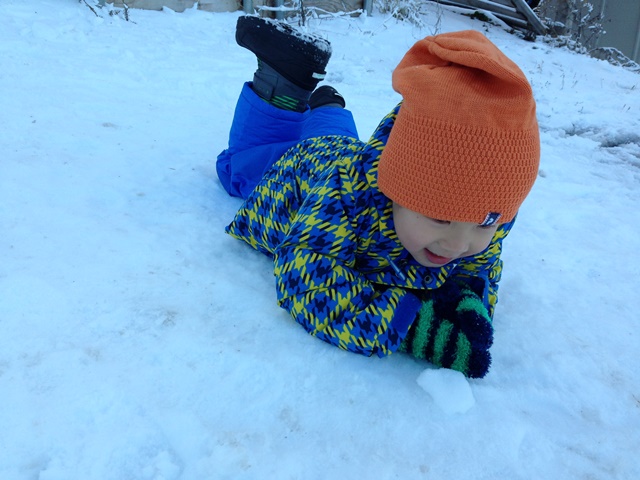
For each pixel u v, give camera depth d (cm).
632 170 174
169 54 211
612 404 69
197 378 64
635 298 94
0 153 109
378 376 68
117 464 53
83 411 58
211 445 56
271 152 106
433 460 58
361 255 75
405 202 64
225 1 289
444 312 72
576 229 122
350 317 70
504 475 58
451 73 61
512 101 59
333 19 332
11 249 81
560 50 385
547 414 67
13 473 51
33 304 71
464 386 67
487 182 60
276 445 57
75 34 208
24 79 155
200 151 128
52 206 94
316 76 106
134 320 71
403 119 63
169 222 96
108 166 112
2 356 63
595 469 60
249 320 74
